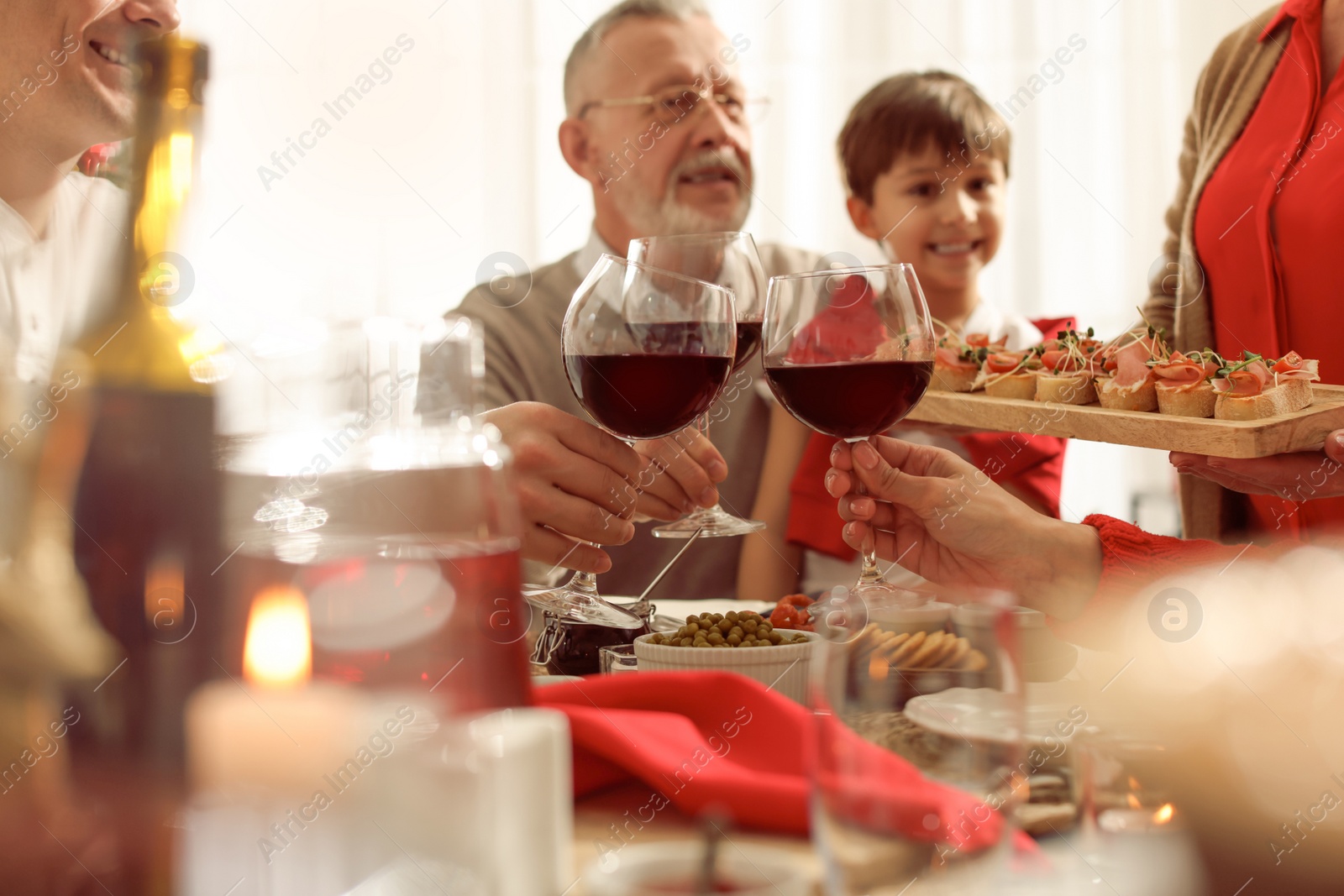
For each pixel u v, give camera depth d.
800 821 0.47
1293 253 1.79
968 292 2.40
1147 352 1.67
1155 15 3.80
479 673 0.39
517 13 3.64
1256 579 0.86
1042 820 0.49
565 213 3.71
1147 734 0.55
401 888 0.34
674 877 0.37
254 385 0.49
